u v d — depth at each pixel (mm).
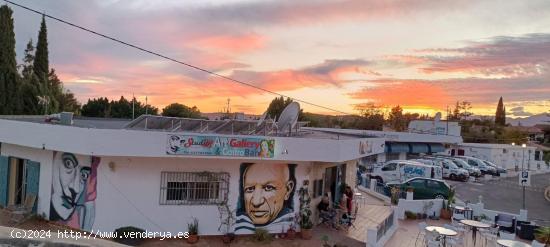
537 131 104000
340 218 17984
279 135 18125
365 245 15672
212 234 15492
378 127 75375
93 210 14594
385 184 27906
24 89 38031
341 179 20938
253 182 15922
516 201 32656
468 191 35625
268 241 15531
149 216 14820
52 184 15477
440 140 51062
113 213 14508
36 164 15938
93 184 14648
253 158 15180
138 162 14680
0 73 36688
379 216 20328
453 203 22297
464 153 57000
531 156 63844
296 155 15719
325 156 16141
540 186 43875
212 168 15430
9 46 37406
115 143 13719
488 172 45938
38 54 45531
